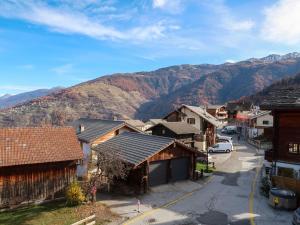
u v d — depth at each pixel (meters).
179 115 62.50
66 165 25.66
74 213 21.97
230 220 21.14
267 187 27.39
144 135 33.81
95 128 46.09
